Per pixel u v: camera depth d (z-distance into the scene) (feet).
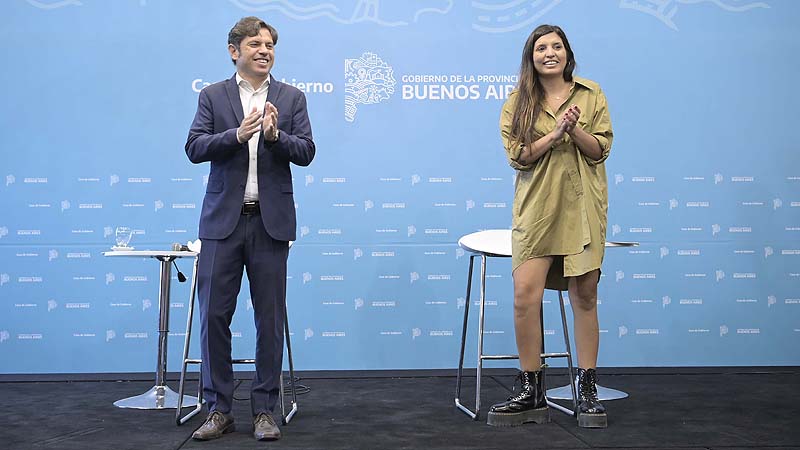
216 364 9.92
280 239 9.90
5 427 10.39
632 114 16.55
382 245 16.26
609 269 16.31
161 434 9.91
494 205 16.43
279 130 10.00
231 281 9.93
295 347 16.03
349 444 9.23
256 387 9.96
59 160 15.90
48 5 16.06
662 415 10.96
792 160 16.57
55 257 15.78
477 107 16.52
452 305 16.24
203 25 16.30
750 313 16.33
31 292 15.70
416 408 11.75
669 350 16.24
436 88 16.49
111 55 16.11
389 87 16.44
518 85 10.79
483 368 16.03
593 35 16.62
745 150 16.56
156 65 16.17
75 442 9.44
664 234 16.39
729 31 16.70
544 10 16.63
